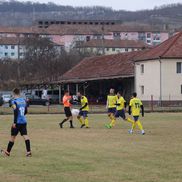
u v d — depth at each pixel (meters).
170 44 87.56
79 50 171.12
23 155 21.30
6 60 156.50
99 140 27.80
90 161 19.34
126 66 96.44
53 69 144.88
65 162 19.11
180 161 19.31
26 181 15.21
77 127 38.09
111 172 16.77
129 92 95.50
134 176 16.02
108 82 101.50
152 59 86.19
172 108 71.12
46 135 31.17
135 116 32.50
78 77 107.88
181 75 85.25
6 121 46.16
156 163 18.80
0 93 101.31
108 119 47.75
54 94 107.12
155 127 37.41
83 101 37.69
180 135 30.88
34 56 150.75
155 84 85.81
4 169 17.52
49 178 15.70
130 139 28.33
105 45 197.88
